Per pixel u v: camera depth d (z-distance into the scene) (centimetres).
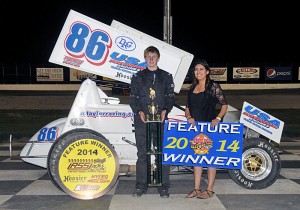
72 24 644
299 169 805
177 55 674
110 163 582
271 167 636
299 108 2175
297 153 992
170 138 583
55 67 4244
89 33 651
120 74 662
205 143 583
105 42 656
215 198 598
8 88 3800
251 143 632
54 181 573
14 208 555
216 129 582
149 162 565
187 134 584
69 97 2861
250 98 2756
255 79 4250
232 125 583
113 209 546
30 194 623
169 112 608
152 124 576
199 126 582
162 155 582
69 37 645
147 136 563
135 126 585
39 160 654
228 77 4250
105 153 581
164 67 674
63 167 572
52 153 572
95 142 579
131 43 663
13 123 1585
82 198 578
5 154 991
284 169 804
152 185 570
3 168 823
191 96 591
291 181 702
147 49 577
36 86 4012
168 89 580
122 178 723
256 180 636
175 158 583
